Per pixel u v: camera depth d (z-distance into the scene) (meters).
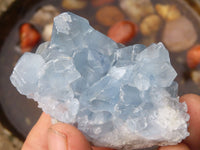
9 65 0.28
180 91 0.27
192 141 0.19
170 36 0.28
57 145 0.15
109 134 0.16
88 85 0.15
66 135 0.15
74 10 0.29
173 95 0.16
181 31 0.29
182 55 0.28
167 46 0.28
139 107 0.15
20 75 0.15
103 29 0.28
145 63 0.15
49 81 0.15
